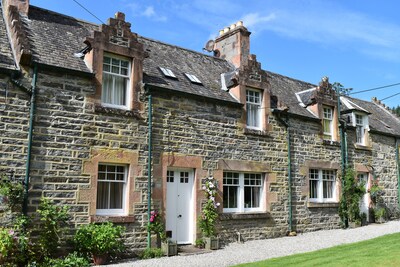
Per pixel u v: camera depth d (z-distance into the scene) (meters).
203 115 13.84
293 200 16.28
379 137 21.50
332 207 17.98
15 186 9.74
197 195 13.31
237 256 11.50
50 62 10.92
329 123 18.81
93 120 11.34
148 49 15.28
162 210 12.38
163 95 12.91
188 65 15.89
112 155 11.55
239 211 14.62
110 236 10.38
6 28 11.92
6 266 9.20
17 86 10.23
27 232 9.76
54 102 10.77
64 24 13.48
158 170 12.45
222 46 19.12
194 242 13.06
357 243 12.90
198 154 13.48
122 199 11.87
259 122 15.73
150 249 11.64
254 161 15.09
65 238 10.41
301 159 16.88
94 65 11.56
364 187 19.31
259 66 15.87
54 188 10.45
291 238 15.06
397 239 13.16
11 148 9.94
